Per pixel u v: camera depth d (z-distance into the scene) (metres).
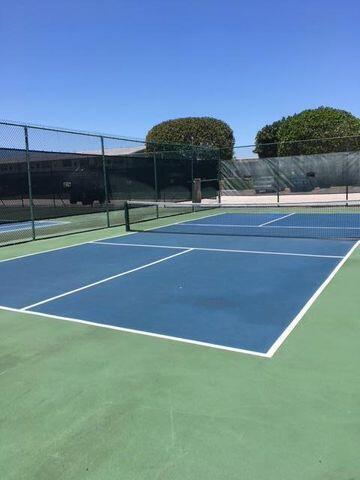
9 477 2.83
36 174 21.77
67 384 4.04
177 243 11.63
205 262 9.08
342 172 25.36
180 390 3.86
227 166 27.42
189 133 46.69
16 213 21.53
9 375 4.26
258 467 2.86
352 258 9.12
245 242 11.55
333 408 3.50
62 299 6.72
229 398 3.70
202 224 16.06
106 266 8.95
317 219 16.94
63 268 8.89
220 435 3.20
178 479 2.78
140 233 13.80
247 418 3.40
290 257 9.39
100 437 3.23
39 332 5.38
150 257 9.75
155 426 3.34
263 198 26.34
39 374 4.26
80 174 21.52
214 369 4.24
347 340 4.85
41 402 3.74
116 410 3.58
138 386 3.96
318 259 9.11
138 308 6.17
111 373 4.23
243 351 4.64
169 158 21.11
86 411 3.58
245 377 4.06
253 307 6.08
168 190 21.20
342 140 34.34
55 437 3.25
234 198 27.25
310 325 5.33
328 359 4.39
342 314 5.69
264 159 26.78
